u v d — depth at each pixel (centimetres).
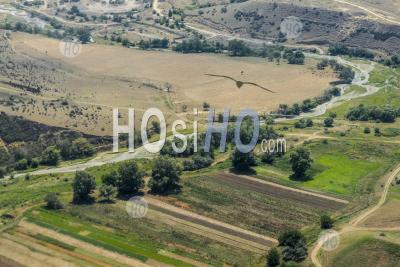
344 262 18162
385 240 18550
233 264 18938
